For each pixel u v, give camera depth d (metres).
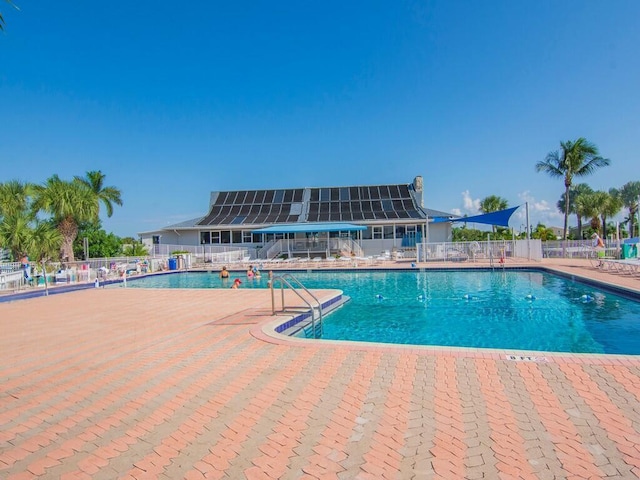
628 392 4.39
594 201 50.25
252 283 21.83
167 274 26.53
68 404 4.54
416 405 4.20
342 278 21.97
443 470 3.01
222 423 3.91
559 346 8.45
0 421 4.12
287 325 9.12
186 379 5.25
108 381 5.29
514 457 3.16
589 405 4.09
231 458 3.26
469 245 27.19
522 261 24.92
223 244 38.34
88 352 6.90
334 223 34.91
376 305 13.64
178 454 3.35
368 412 4.06
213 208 42.94
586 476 2.89
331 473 3.01
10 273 17.42
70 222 25.44
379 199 41.22
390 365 5.53
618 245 23.70
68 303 13.52
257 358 6.09
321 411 4.12
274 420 3.94
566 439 3.43
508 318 11.23
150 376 5.43
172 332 8.32
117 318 10.30
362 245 36.53
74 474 3.09
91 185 33.78
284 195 43.81
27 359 6.57
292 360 5.91
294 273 25.34
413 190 42.34
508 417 3.87
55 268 21.06
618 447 3.28
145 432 3.78
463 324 10.70
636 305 12.43
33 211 24.22
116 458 3.32
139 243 37.88
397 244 36.09
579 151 34.72
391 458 3.20
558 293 15.07
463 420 3.82
